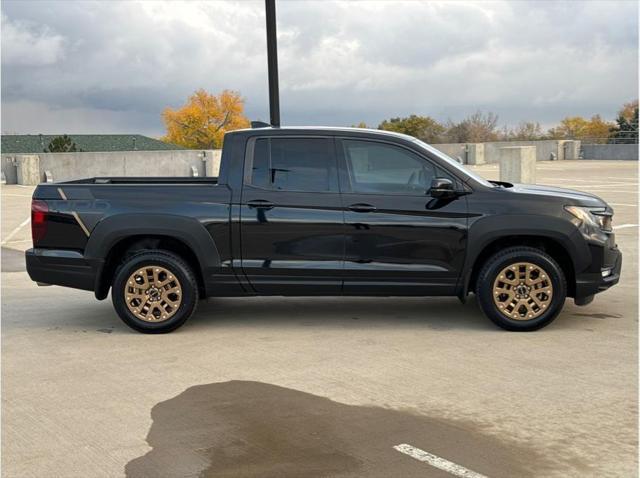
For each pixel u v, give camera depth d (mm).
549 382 5691
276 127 7547
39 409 5270
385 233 7227
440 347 6695
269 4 11484
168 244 7613
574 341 6844
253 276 7336
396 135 7398
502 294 7207
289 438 4688
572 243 7145
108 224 7312
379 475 4145
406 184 7305
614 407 5152
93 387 5738
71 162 31500
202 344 6930
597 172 31578
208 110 90500
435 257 7250
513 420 4934
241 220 7281
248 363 6297
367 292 7324
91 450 4543
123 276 7285
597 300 8602
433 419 4969
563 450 4453
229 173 7398
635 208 17562
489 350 6574
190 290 7305
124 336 7285
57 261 7387
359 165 7348
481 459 4344
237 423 4949
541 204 7199
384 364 6199
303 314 8086
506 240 7371
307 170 7352
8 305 8859
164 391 5617
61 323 7895
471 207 7203
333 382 5758
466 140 65938
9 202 21766
